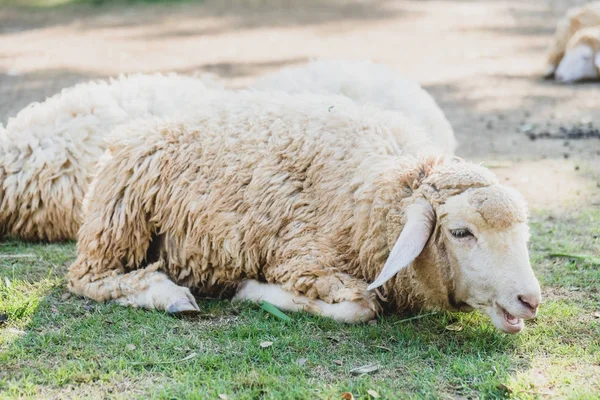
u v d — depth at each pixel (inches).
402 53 586.9
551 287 198.7
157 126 199.2
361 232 177.3
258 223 187.5
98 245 193.9
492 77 502.6
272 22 756.6
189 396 142.7
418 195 166.4
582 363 158.1
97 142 241.3
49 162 233.5
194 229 191.5
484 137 354.9
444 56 575.8
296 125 192.9
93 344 165.3
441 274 165.6
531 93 455.8
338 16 795.4
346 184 183.0
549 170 300.0
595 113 399.9
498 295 157.5
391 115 199.3
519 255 157.3
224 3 885.8
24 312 179.2
